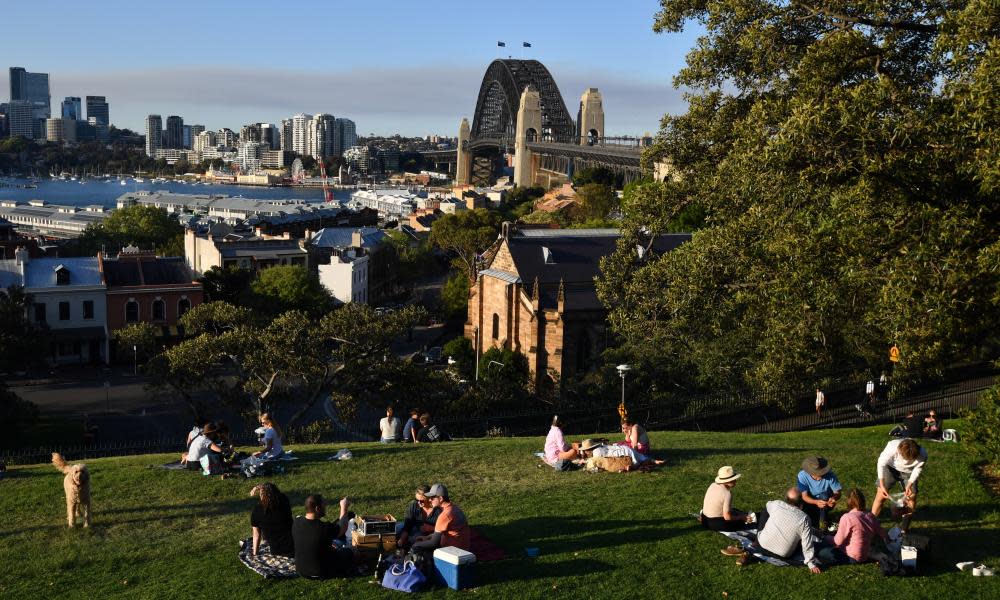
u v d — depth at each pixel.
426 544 20.95
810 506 23.00
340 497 27.47
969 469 28.53
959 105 25.38
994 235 25.44
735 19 38.25
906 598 19.48
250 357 65.12
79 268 117.75
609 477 29.42
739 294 33.38
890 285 25.44
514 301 97.00
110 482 29.17
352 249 173.75
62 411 91.56
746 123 33.00
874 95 26.64
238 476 29.70
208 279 131.38
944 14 31.69
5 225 160.88
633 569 21.14
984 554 21.81
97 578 21.61
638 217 43.44
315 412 88.38
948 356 27.17
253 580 20.80
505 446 35.38
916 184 26.11
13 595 20.77
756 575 20.67
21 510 26.77
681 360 67.88
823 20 35.84
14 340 90.44
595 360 91.94
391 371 67.44
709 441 37.31
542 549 22.48
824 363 31.28
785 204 30.81
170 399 93.38
